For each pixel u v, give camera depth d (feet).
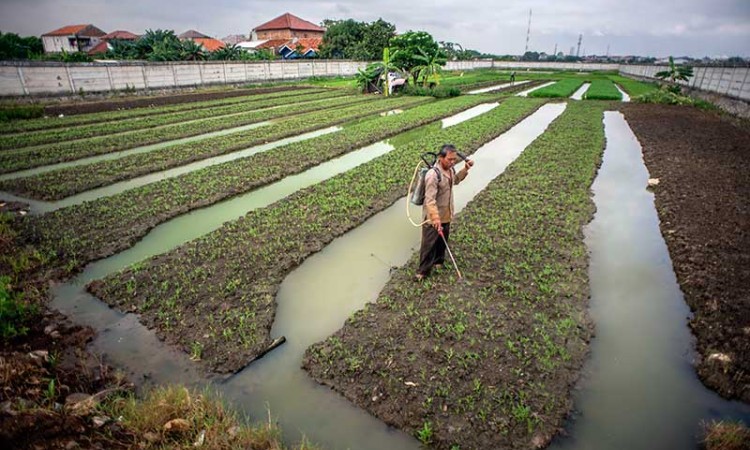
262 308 19.10
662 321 18.74
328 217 29.35
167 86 110.22
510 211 30.17
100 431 11.87
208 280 21.47
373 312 18.79
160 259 23.61
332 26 211.41
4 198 33.53
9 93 79.46
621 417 13.65
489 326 17.58
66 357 15.84
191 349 16.55
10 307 16.92
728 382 14.71
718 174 39.17
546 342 16.66
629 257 24.63
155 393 13.92
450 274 21.71
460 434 12.63
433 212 19.26
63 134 56.59
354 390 14.49
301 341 17.40
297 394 14.49
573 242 25.59
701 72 115.75
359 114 77.10
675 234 26.61
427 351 16.17
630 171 42.11
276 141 56.24
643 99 97.14
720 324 17.60
